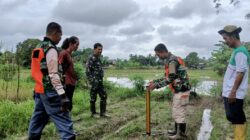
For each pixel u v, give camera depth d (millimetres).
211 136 3424
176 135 3244
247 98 5660
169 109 5098
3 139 3191
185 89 3186
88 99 5285
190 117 4398
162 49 3156
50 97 2312
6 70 6484
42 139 3191
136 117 4504
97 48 4121
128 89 6688
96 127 3762
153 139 3283
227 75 2619
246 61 2482
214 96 6629
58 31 2352
